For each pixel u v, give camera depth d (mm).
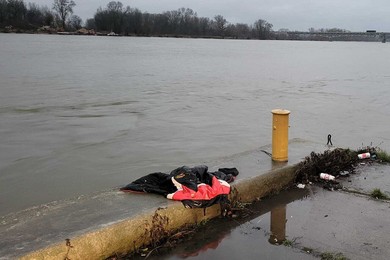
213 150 12984
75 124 16578
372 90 32500
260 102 24641
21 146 12922
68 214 4953
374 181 7164
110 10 194000
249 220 5633
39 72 41250
